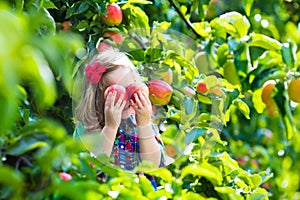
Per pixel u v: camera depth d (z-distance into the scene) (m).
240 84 2.51
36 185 1.06
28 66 0.74
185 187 2.41
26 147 1.12
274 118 4.61
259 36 2.50
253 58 2.61
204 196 2.36
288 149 4.70
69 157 1.19
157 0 3.29
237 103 2.66
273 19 3.93
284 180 4.68
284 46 2.44
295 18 4.00
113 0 2.53
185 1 3.08
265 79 2.48
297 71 2.49
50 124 1.15
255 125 4.59
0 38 0.69
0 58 0.69
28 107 1.79
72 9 2.36
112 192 1.40
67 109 2.28
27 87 1.58
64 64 0.83
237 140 4.57
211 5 3.28
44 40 0.80
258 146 4.59
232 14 2.55
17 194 0.96
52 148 1.12
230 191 2.20
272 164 4.60
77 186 0.96
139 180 1.81
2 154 1.13
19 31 0.72
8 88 0.70
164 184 2.22
